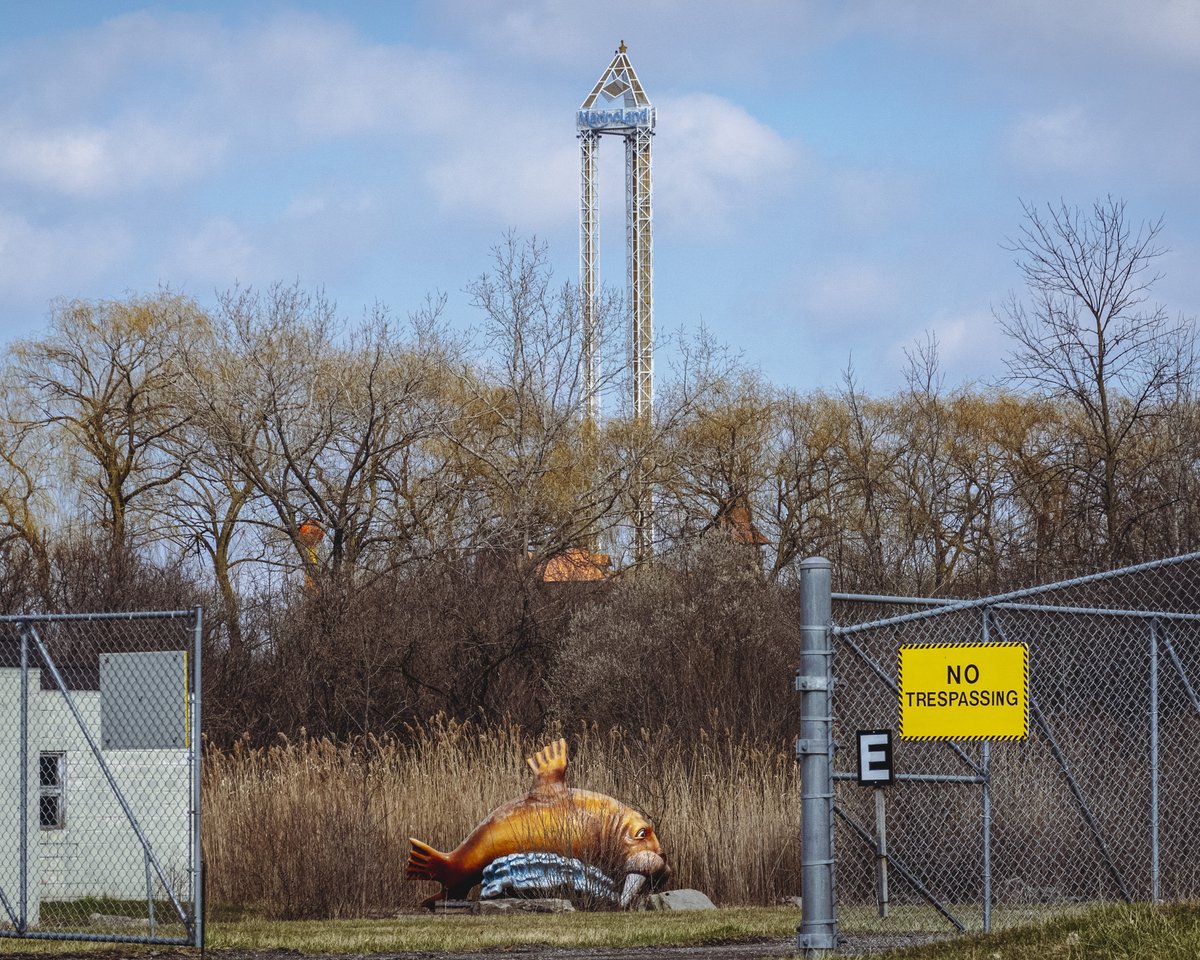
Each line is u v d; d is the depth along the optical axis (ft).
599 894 141.08
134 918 125.39
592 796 144.97
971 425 341.82
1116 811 112.68
